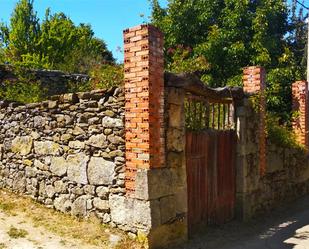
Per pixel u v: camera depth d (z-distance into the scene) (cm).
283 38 1411
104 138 587
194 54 1262
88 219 609
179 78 566
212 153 679
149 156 530
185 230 589
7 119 775
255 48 1234
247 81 805
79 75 1123
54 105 666
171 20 1325
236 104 743
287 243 624
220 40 1252
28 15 2430
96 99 598
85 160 615
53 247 529
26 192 727
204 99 670
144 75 530
